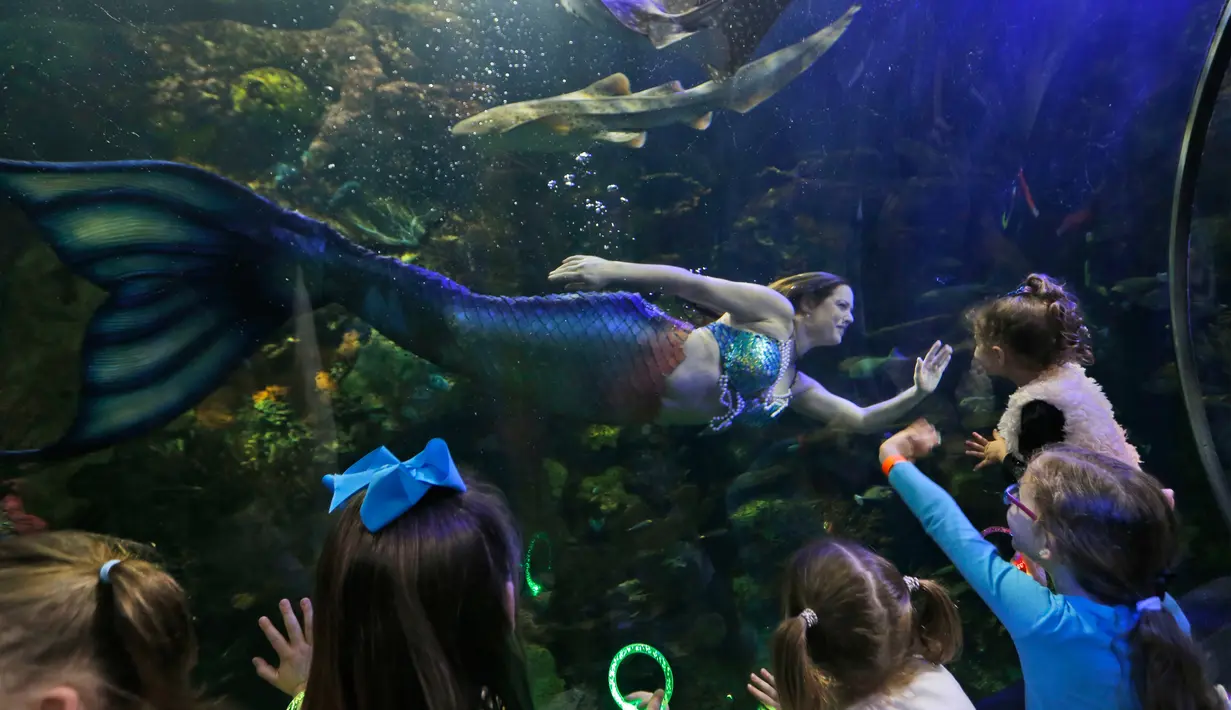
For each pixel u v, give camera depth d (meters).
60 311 2.77
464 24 3.19
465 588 1.08
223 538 2.79
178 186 2.08
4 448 2.70
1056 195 4.27
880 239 3.89
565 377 2.39
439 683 1.05
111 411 2.19
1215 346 3.96
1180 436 3.96
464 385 2.82
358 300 2.27
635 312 2.42
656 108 2.87
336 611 1.11
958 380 3.50
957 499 3.34
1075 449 1.68
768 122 3.65
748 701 2.96
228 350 2.28
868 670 1.38
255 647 2.79
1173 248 2.73
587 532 3.13
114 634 0.92
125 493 2.75
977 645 3.26
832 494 3.27
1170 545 1.50
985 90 4.09
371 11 3.21
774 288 2.64
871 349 3.65
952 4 3.95
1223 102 3.84
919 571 3.34
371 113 2.99
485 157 2.98
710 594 3.18
